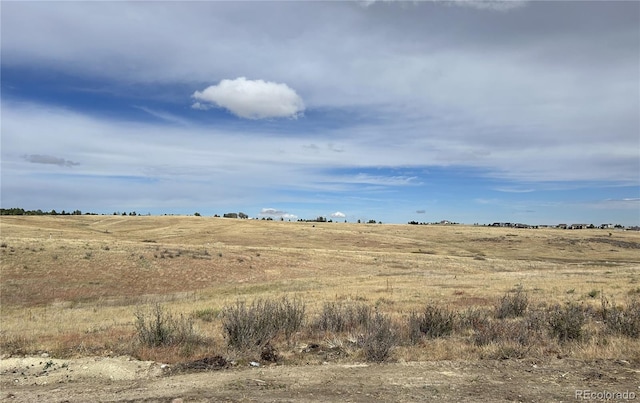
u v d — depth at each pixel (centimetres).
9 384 718
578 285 2512
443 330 1072
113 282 3662
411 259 6256
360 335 944
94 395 633
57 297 3155
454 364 764
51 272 3678
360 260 5894
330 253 6262
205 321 1475
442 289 2616
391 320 1157
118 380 721
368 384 648
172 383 681
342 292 2562
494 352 841
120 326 1390
